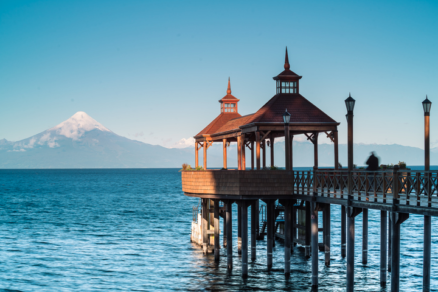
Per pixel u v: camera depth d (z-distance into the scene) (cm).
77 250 3434
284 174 2406
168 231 4412
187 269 2788
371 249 3319
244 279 2500
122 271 2781
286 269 2503
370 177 1714
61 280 2588
